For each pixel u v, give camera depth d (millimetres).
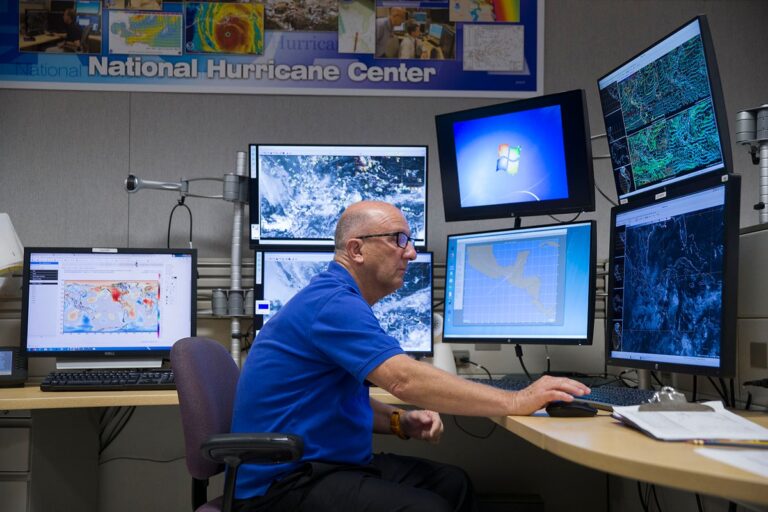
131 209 2973
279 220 2719
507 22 3061
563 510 2963
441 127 2598
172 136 3004
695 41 1752
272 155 2721
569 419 1453
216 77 3020
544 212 2396
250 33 3031
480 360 2857
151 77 3006
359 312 1664
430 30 3057
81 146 2979
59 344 2605
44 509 2389
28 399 2135
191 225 2979
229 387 1950
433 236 3004
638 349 1891
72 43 2996
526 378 2605
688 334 1671
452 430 2971
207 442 1532
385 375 1596
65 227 2957
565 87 3059
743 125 2070
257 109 3029
